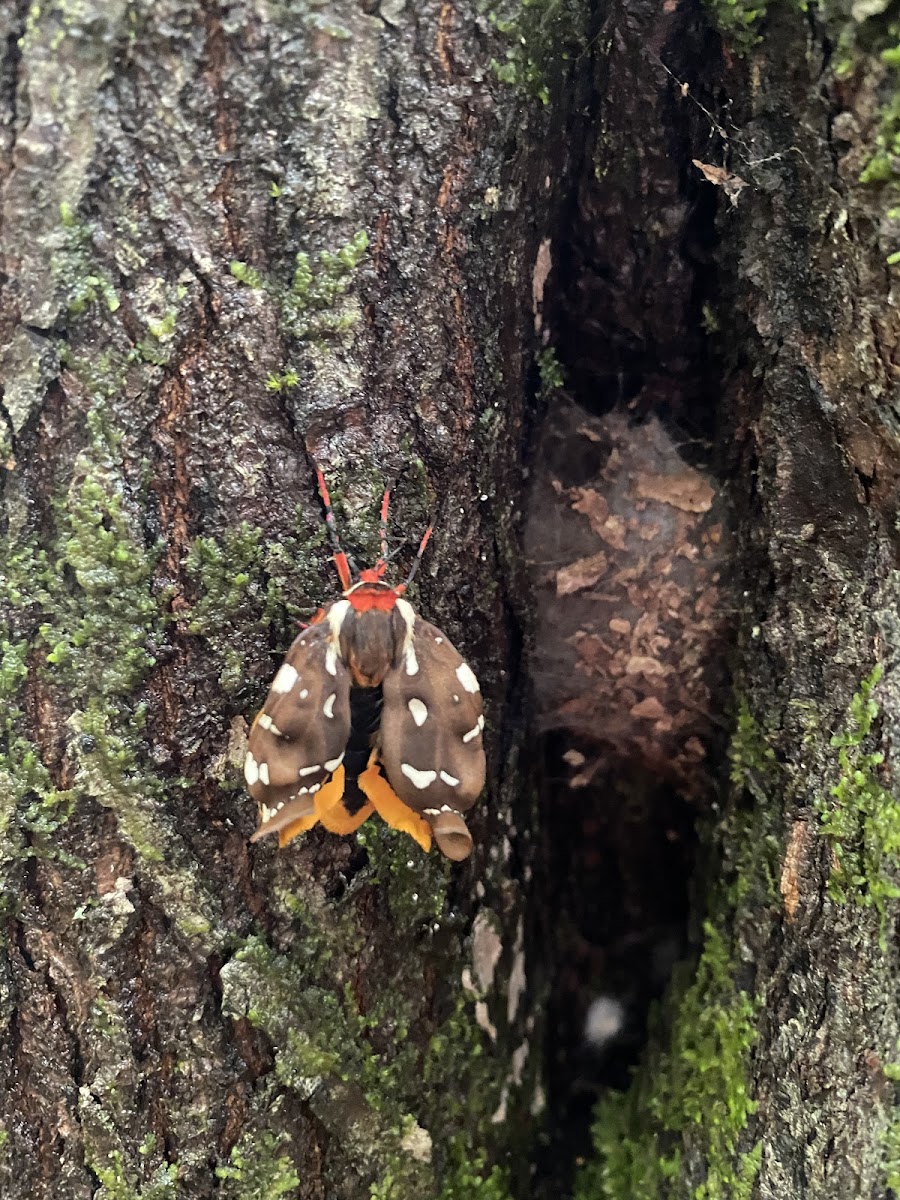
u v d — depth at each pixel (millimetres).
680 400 150
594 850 180
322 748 119
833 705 124
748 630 140
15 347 111
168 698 120
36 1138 123
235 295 114
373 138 114
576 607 151
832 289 115
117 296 111
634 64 125
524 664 153
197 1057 125
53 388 113
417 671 125
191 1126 125
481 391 131
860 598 121
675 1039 156
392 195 117
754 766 138
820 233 114
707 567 145
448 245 122
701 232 135
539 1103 175
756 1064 134
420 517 129
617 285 143
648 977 186
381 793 125
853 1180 118
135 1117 123
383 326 121
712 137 126
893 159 103
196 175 111
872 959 117
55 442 114
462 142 118
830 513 123
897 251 106
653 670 151
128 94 107
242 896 126
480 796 148
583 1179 170
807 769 127
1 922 118
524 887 165
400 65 113
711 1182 139
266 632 123
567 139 132
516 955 163
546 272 141
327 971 132
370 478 123
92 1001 121
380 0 111
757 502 135
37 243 109
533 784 165
